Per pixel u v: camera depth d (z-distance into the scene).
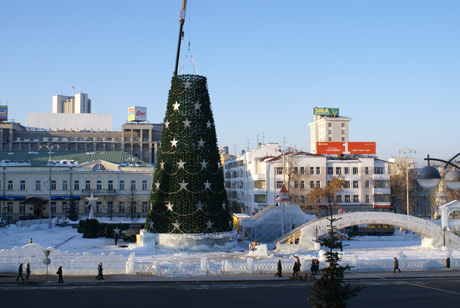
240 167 126.38
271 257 48.22
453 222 68.50
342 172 108.12
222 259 47.28
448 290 36.16
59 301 32.03
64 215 102.44
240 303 31.78
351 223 56.28
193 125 55.00
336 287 20.69
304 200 104.62
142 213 104.12
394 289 36.56
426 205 130.50
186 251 52.22
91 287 36.75
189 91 55.81
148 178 104.81
